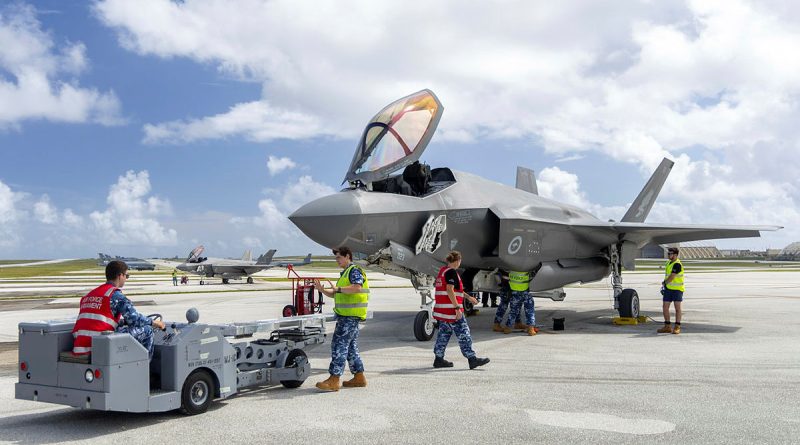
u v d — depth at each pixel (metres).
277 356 6.68
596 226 12.93
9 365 8.64
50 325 5.18
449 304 7.75
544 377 7.12
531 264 12.17
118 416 5.48
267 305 20.05
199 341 5.54
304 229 9.17
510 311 11.84
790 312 15.37
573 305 19.33
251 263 47.12
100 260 87.38
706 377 6.97
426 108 10.51
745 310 16.08
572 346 9.81
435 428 4.89
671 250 11.35
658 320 13.91
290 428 4.96
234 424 5.12
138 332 5.23
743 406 5.55
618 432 4.73
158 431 4.94
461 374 7.43
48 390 5.12
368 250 9.73
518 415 5.30
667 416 5.21
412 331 12.59
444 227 10.78
